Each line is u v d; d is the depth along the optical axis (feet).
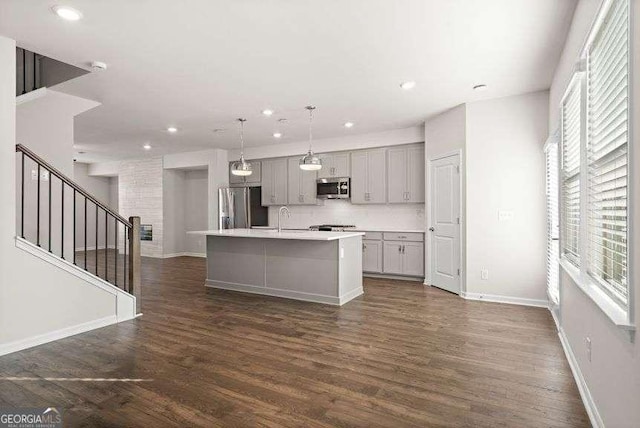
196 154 26.61
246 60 10.78
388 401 6.96
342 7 8.02
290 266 15.26
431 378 7.89
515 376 7.97
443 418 6.39
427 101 14.78
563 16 8.44
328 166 22.18
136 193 29.76
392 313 12.92
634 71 4.61
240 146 24.59
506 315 12.58
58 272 10.29
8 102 9.28
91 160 30.45
